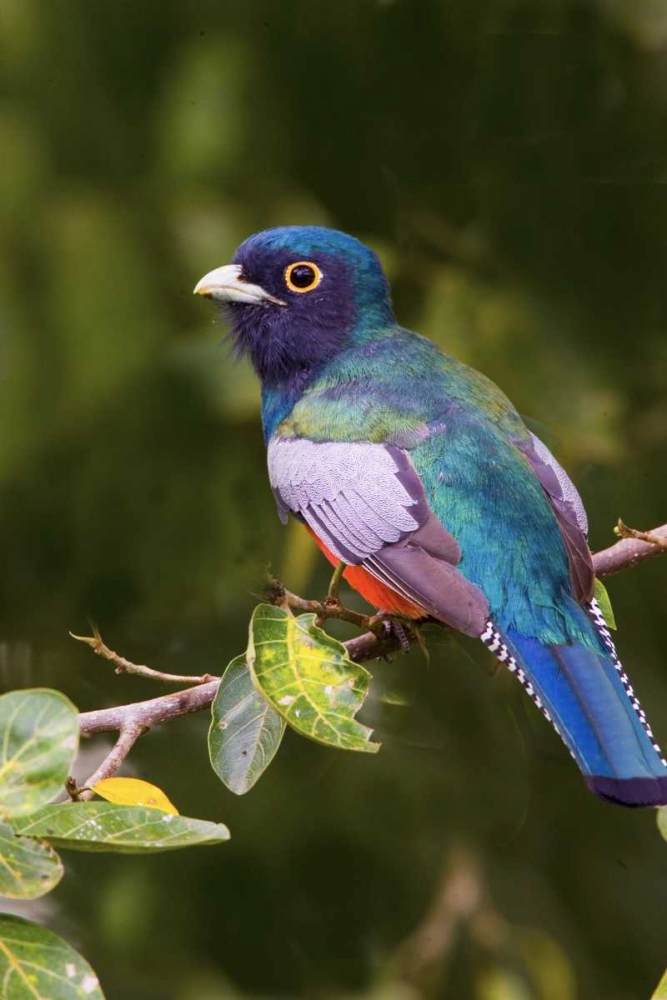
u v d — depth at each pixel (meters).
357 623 7.82
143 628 11.66
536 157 11.77
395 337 10.34
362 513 9.14
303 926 11.07
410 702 10.35
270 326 10.39
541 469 9.23
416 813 11.02
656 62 11.52
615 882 11.73
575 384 11.30
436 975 10.90
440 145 11.80
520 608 8.53
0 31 10.89
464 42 11.59
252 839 11.02
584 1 11.41
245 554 11.32
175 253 11.01
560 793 11.75
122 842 6.11
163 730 11.36
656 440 11.55
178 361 10.88
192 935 10.96
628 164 11.73
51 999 5.79
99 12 10.95
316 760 11.08
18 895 5.90
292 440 9.77
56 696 6.08
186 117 10.99
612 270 11.73
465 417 9.39
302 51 11.29
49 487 11.19
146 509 11.25
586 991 11.55
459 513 8.92
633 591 11.62
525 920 11.42
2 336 10.76
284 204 11.29
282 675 7.03
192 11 11.12
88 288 10.77
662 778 7.43
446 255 11.69
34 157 10.95
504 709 10.70
